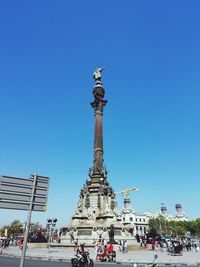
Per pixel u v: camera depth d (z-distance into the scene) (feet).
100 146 283.79
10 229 584.81
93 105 300.61
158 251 202.80
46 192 52.16
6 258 141.69
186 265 119.34
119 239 228.63
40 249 211.82
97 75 309.22
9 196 47.11
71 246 224.53
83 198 267.18
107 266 112.37
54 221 198.49
